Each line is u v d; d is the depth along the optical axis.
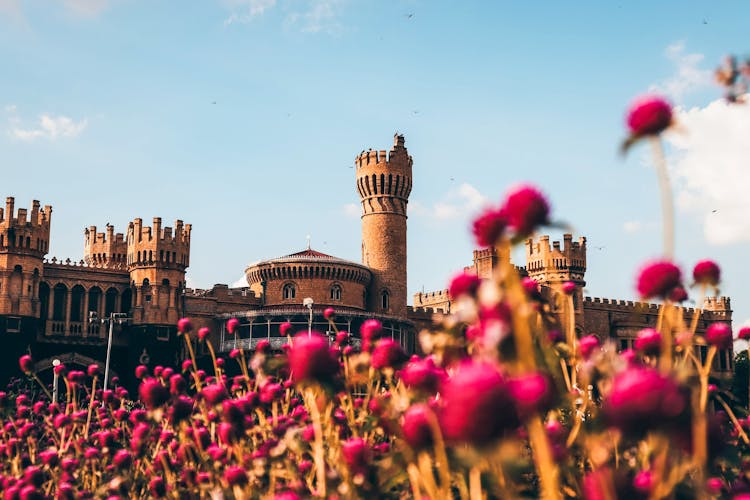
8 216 67.88
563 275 90.19
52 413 10.21
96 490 6.96
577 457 4.96
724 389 5.78
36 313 68.25
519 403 2.81
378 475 4.51
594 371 4.27
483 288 3.36
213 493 5.54
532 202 3.10
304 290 79.44
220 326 76.19
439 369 5.10
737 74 5.48
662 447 3.02
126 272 76.38
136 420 7.78
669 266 4.02
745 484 4.79
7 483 6.72
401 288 85.19
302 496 4.86
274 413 6.68
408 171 87.69
